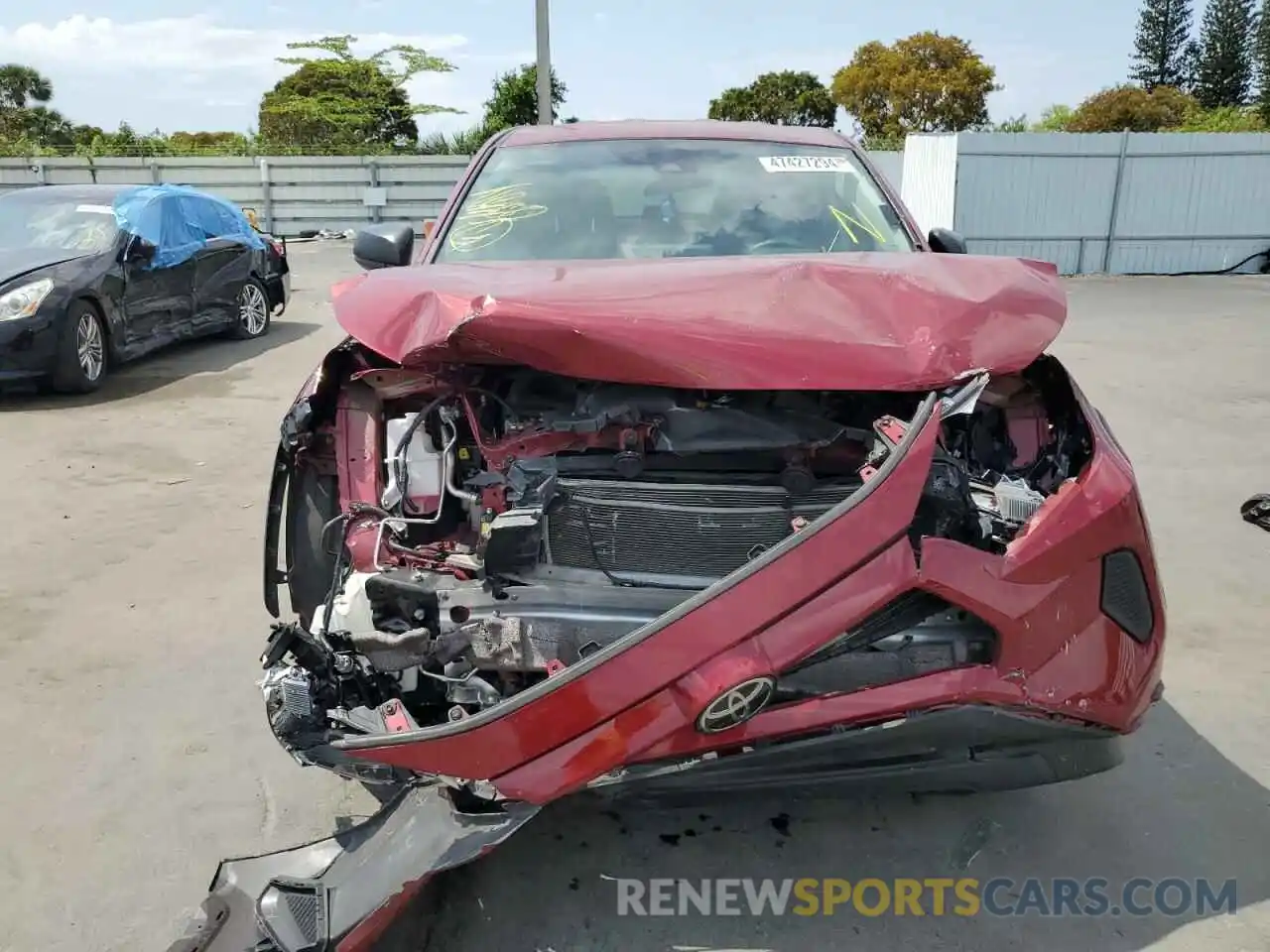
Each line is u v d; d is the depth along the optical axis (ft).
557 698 6.98
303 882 7.29
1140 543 8.16
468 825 7.16
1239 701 11.57
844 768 7.66
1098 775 10.26
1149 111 160.66
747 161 13.39
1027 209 57.82
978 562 7.50
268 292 37.68
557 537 8.30
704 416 8.34
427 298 8.54
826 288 8.66
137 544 16.56
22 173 81.71
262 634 13.44
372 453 9.18
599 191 12.71
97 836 9.42
